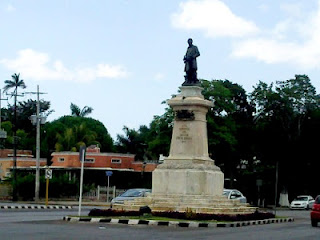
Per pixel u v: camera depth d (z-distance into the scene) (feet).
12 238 63.21
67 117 337.31
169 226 89.15
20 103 359.66
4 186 211.20
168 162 109.29
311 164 243.40
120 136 323.98
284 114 237.45
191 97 110.42
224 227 90.94
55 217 110.11
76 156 243.81
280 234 79.77
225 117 215.72
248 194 242.37
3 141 303.48
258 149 239.91
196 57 114.42
